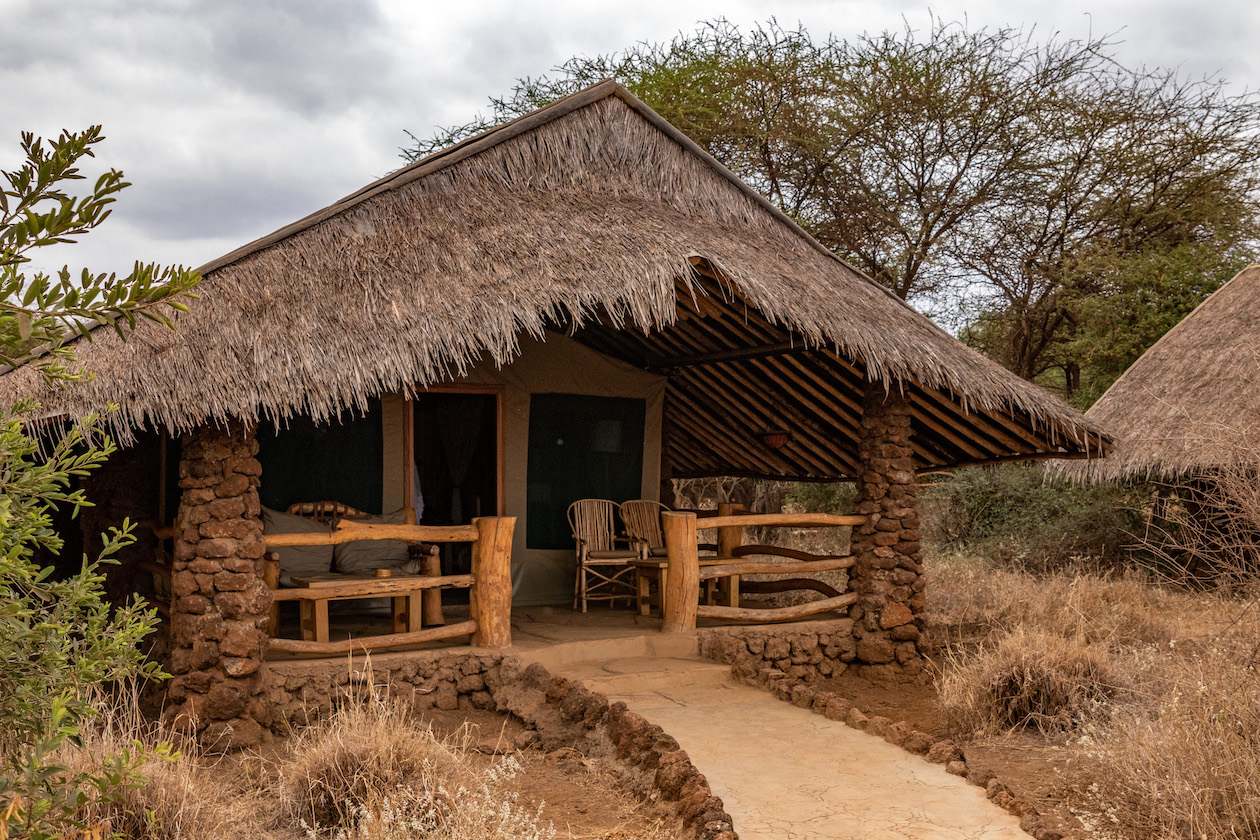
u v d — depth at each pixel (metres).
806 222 19.23
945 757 5.73
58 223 2.26
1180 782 4.51
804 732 6.32
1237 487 7.41
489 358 9.96
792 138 18.58
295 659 6.95
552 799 5.41
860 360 8.38
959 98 18.92
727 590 9.29
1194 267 18.53
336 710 6.78
